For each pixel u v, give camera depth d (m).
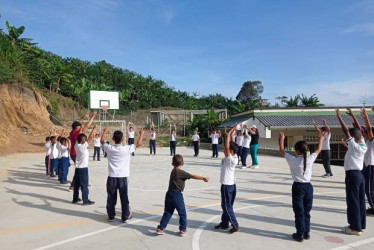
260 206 7.15
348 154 5.47
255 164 13.49
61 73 45.38
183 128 42.88
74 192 7.54
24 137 25.50
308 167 4.99
